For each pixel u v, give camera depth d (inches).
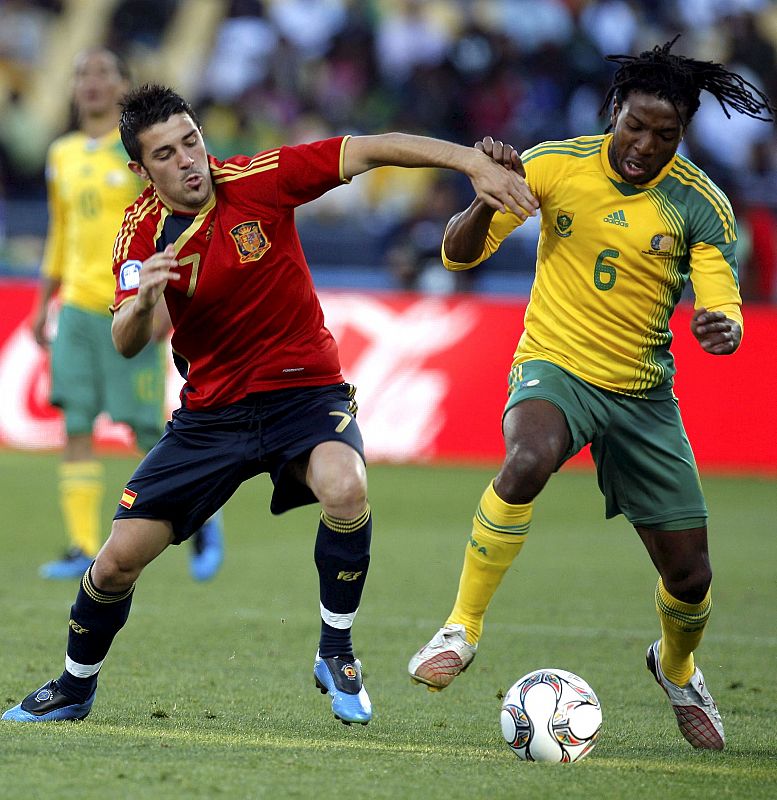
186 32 2765.7
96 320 1101.1
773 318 1863.9
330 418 562.9
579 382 585.6
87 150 1098.7
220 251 546.6
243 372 563.2
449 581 1104.2
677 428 593.9
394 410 1923.0
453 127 2610.7
